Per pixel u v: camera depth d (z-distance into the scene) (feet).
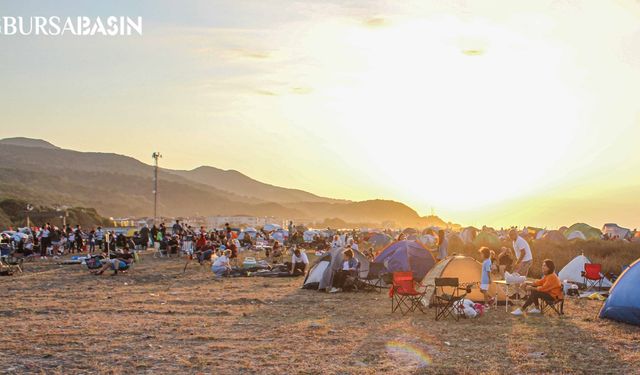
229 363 34.65
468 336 42.78
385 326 46.75
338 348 38.70
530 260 62.13
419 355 36.91
